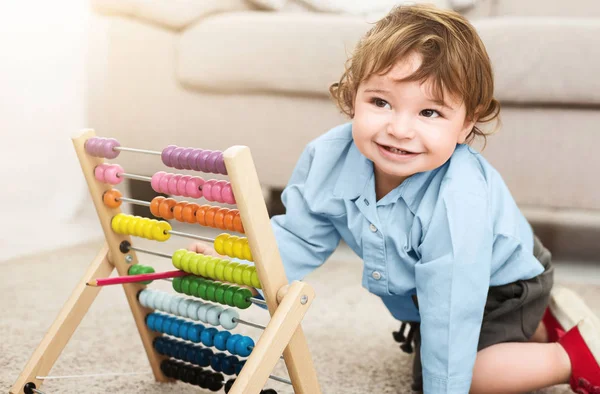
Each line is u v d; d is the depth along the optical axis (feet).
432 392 3.26
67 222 7.53
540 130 5.67
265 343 2.83
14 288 5.29
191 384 3.71
